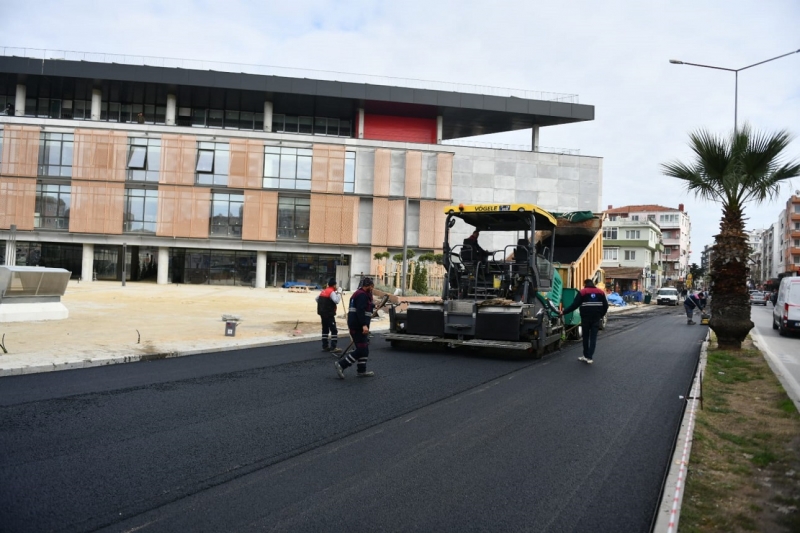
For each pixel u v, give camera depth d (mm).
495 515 4492
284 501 4688
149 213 48688
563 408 8219
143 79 48219
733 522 4453
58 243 49312
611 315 35844
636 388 9859
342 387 9453
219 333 16422
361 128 54188
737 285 15047
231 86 49281
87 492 4777
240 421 7121
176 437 6379
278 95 50844
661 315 36875
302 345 15195
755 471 5652
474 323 13484
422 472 5441
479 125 60094
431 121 56750
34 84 49688
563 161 55906
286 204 50594
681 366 12633
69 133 47938
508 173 54969
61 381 9375
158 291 36250
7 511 4355
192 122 54375
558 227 18938
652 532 4211
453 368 11703
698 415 7785
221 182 49438
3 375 9656
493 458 5887
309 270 51594
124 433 6488
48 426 6688
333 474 5344
